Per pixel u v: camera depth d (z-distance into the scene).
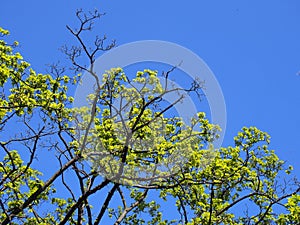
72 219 23.27
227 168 21.34
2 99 19.81
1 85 19.36
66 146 20.22
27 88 20.25
